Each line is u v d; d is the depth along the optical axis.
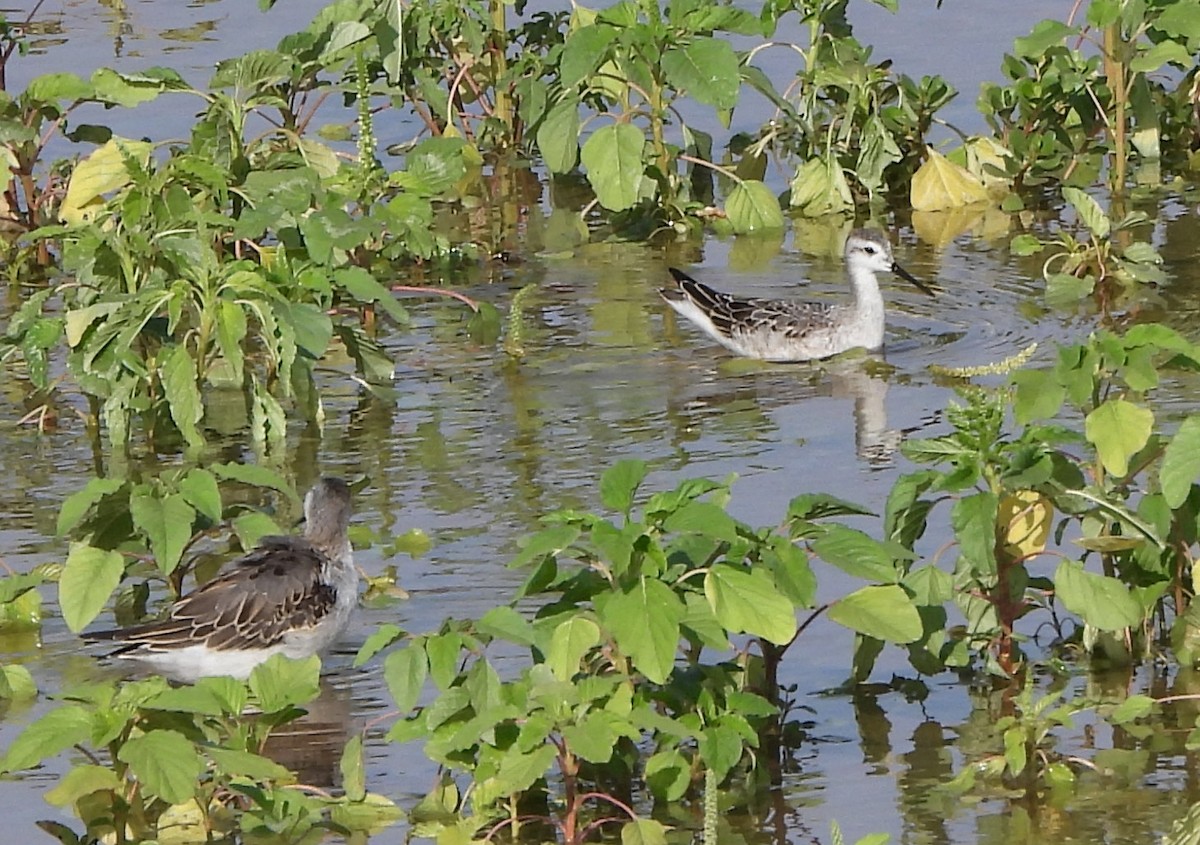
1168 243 20.91
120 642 12.29
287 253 18.20
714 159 24.39
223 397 17.78
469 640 10.94
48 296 17.23
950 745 11.38
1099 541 12.11
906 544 12.35
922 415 16.92
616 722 10.16
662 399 17.52
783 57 26.23
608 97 23.78
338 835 10.62
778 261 21.44
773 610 10.72
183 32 27.33
